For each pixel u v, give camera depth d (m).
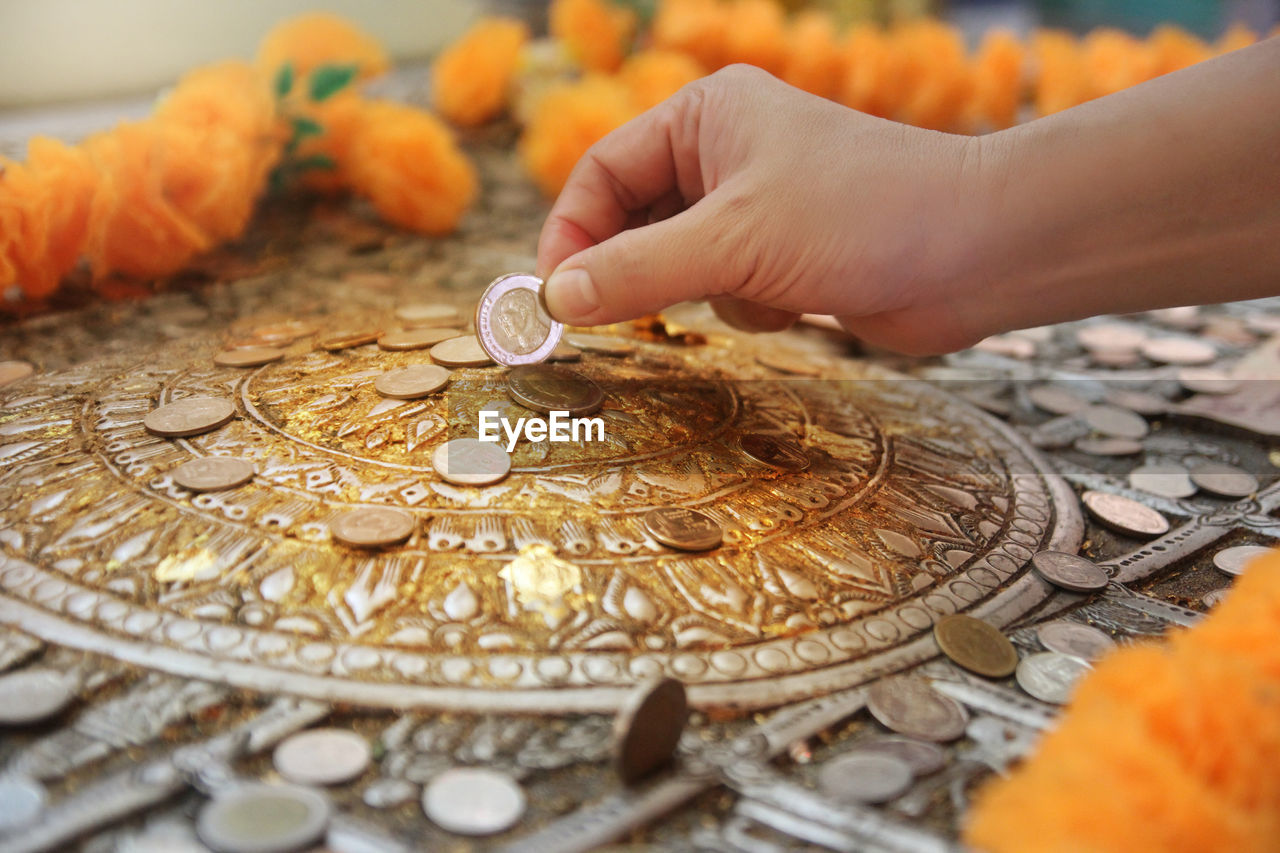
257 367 0.54
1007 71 1.04
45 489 0.47
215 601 0.43
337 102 0.80
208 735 0.39
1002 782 0.39
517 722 0.40
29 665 0.41
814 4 1.34
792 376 0.59
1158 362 0.65
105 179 0.61
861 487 0.50
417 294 0.65
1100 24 1.58
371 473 0.48
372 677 0.41
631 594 0.44
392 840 0.37
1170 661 0.39
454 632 0.43
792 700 0.42
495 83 1.03
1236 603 0.42
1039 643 0.44
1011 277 0.49
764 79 0.51
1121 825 0.36
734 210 0.49
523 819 0.38
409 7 1.35
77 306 0.61
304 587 0.43
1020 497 0.52
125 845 0.37
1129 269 0.48
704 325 0.64
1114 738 0.37
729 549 0.46
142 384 0.53
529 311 0.53
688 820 0.38
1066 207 0.47
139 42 1.05
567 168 0.83
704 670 0.42
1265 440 0.57
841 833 0.38
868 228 0.48
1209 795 0.36
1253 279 0.48
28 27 0.96
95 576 0.44
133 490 0.47
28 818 0.37
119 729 0.39
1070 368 0.64
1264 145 0.46
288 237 0.76
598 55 1.06
